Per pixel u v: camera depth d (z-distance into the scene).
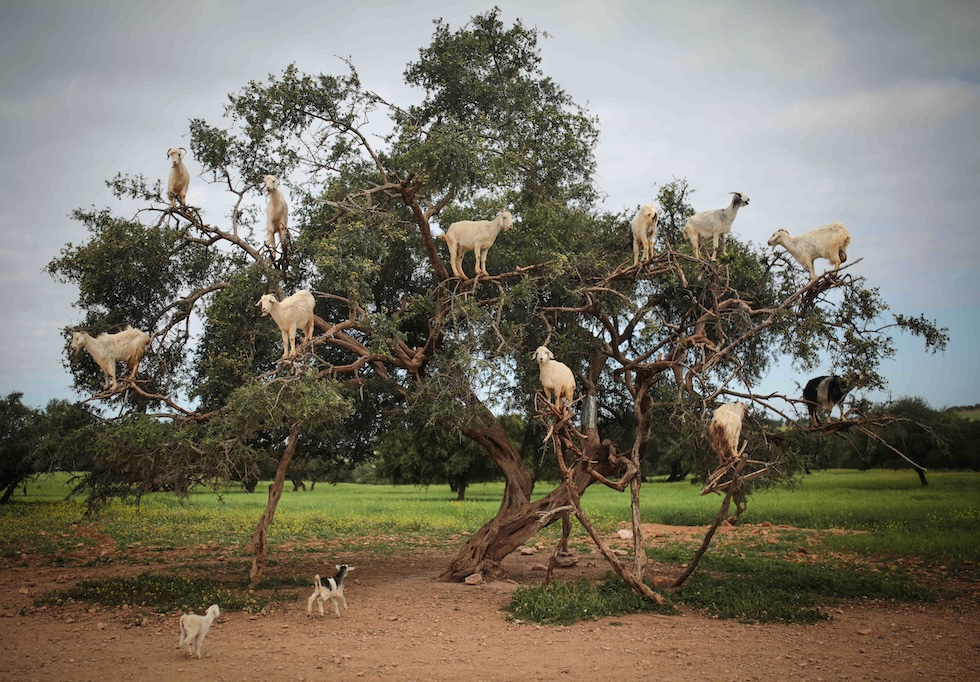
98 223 13.74
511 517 14.68
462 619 11.09
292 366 11.52
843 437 12.52
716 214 12.62
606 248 15.83
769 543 20.00
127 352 11.73
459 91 14.89
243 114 14.31
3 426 34.28
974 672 8.27
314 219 14.42
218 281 13.95
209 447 11.43
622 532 23.05
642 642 9.66
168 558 18.84
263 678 8.09
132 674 8.22
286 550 20.44
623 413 17.12
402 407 16.03
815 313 12.25
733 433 10.73
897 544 18.41
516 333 12.95
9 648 9.37
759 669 8.41
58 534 23.19
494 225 13.25
